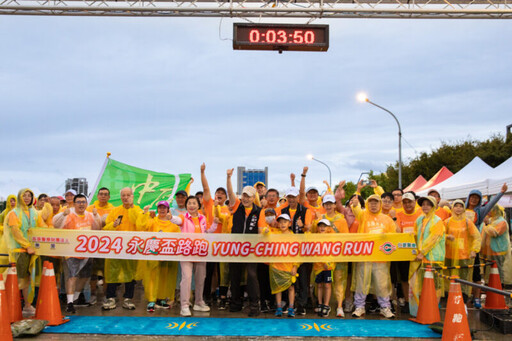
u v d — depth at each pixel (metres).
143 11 12.72
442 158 41.31
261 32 11.95
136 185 12.59
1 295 6.24
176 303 9.16
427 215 8.00
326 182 9.80
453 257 8.66
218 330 7.04
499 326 7.15
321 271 8.12
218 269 9.52
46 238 8.05
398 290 8.97
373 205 8.26
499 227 9.73
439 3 13.67
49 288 7.32
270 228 8.59
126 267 8.44
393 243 8.03
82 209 8.57
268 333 6.91
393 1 13.68
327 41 12.03
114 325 7.28
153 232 8.14
